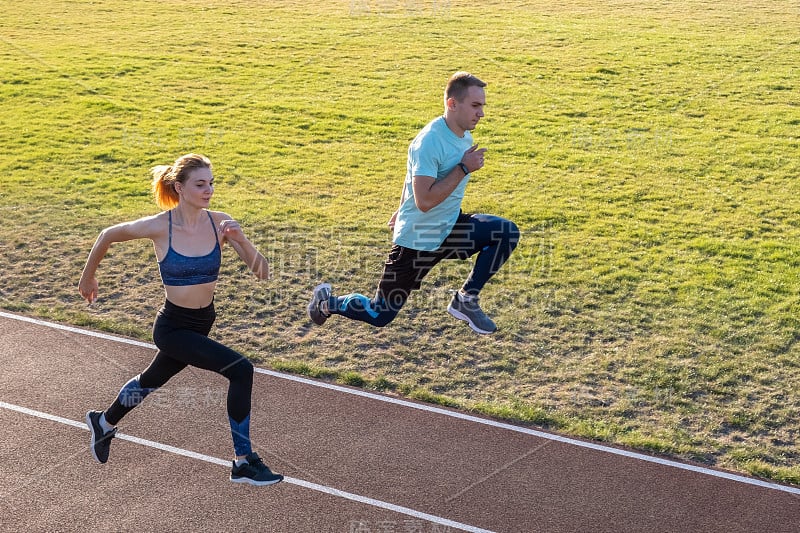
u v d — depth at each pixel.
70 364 7.42
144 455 6.06
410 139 13.98
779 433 6.56
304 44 19.62
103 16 22.30
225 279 9.28
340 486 5.74
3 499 5.52
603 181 12.20
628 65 17.69
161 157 13.16
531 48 19.06
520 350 7.84
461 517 5.45
